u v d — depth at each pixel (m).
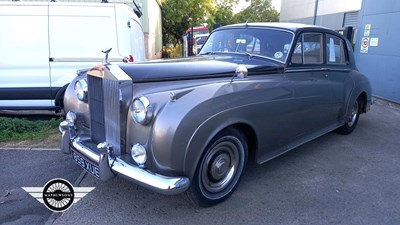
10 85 5.96
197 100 2.84
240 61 3.92
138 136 2.81
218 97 2.99
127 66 3.07
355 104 5.73
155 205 3.21
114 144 2.97
